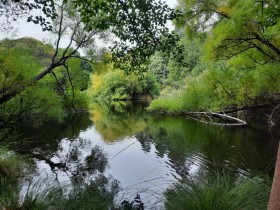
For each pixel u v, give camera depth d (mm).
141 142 13531
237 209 3777
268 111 21812
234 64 13961
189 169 9289
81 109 26312
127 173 8977
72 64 19844
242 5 9781
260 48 12258
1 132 11570
